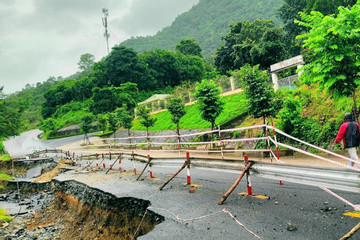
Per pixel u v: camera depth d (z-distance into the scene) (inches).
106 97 2192.4
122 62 2822.3
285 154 440.5
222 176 338.3
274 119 564.4
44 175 781.9
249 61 1418.6
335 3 1149.1
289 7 1615.4
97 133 2085.4
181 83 3078.2
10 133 1582.2
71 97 3380.9
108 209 307.4
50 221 433.1
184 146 791.7
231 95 987.3
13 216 497.4
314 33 307.0
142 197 269.9
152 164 374.9
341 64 299.1
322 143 429.1
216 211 199.3
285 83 691.4
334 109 456.1
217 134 720.3
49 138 2551.7
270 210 188.2
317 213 173.8
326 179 172.4
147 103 1705.2
